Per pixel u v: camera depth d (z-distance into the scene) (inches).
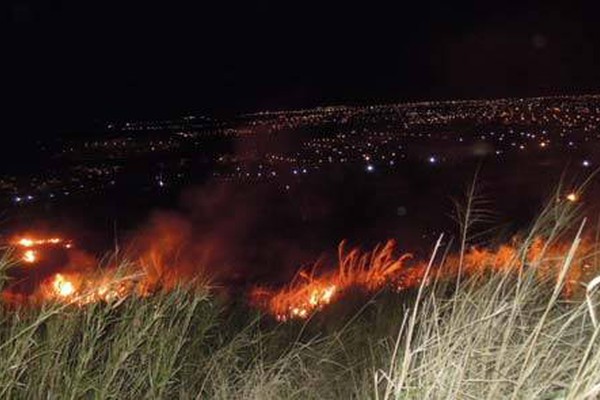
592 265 191.9
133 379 201.0
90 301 212.2
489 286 147.5
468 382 125.0
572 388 103.3
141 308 203.0
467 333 131.6
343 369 228.7
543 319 120.3
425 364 124.3
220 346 239.8
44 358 190.1
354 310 312.2
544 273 165.9
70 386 186.4
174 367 219.8
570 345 127.8
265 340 268.5
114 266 228.4
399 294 311.3
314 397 207.5
